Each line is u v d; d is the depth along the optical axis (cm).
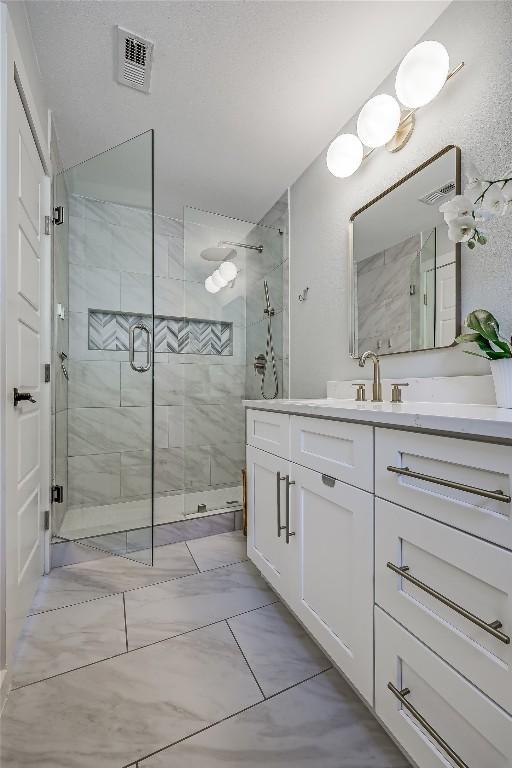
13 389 111
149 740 86
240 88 164
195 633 128
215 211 278
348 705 97
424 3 128
